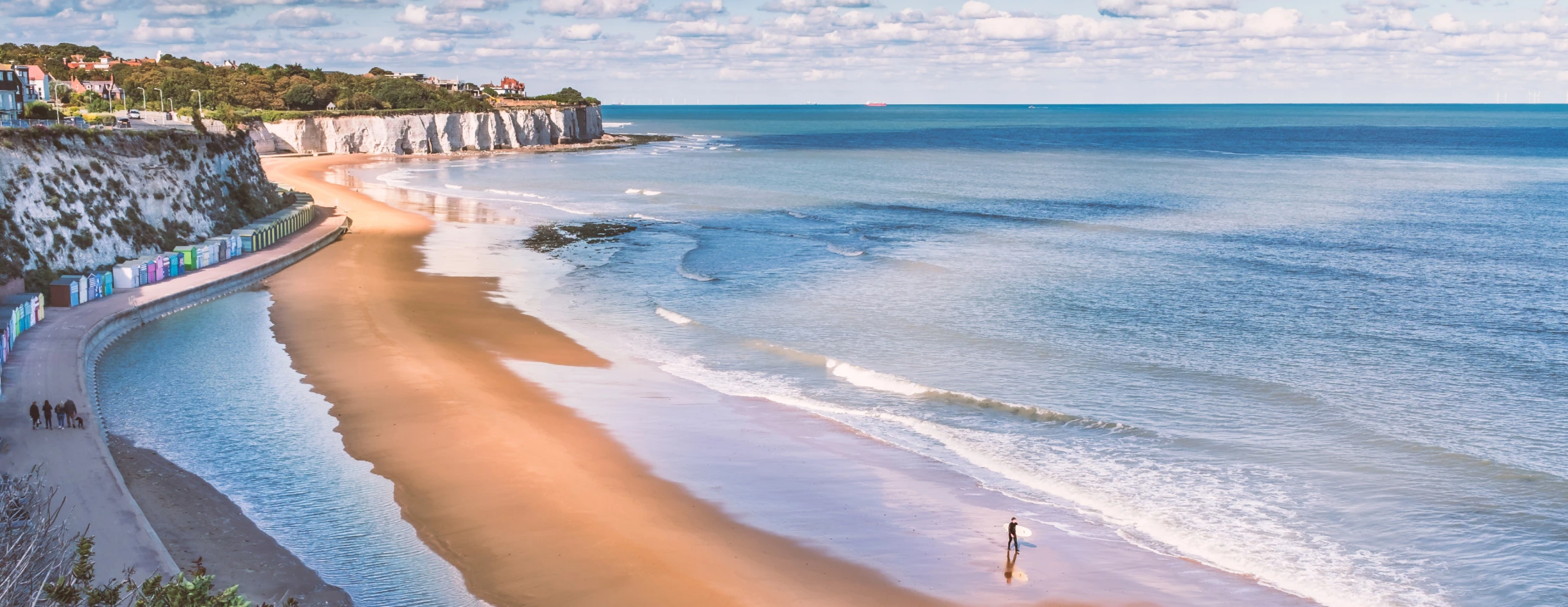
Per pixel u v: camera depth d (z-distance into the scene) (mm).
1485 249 73062
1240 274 64125
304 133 176500
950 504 29266
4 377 38000
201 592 17438
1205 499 29531
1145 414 36906
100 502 26703
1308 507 28891
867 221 91562
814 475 31344
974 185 127500
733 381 41344
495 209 98500
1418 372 42000
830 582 24516
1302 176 139875
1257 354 45031
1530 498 29266
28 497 23203
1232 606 23609
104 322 46688
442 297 56438
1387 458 32375
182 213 68062
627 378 41531
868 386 40625
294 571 24219
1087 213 97562
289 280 61156
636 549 25734
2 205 52562
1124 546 26641
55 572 19359
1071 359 44250
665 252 73875
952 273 64688
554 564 25000
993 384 40656
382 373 40656
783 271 65875
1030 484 30781
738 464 32125
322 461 31391
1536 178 132375
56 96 131625
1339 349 45812
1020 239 79688
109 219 60469
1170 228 86188
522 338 47875
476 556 25391
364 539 26109
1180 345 46531
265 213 80000
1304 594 24156
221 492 28875
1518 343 46438
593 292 59281
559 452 32312
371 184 123750
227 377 40281
